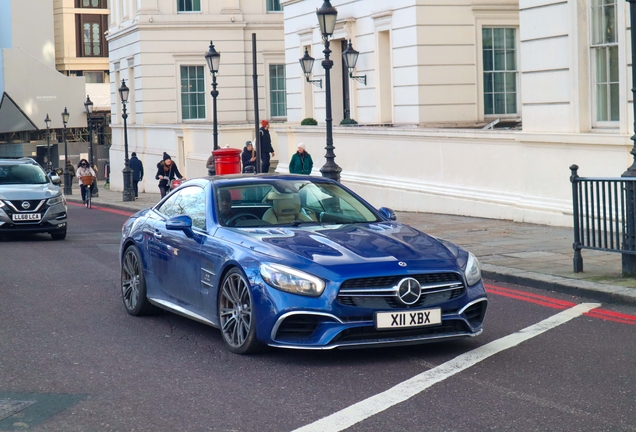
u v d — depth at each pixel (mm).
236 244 7312
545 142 16219
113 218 26359
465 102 23406
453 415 5469
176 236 8227
